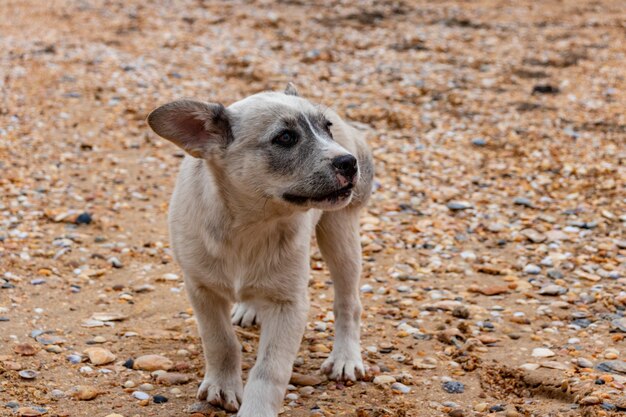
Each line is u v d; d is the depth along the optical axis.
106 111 2.86
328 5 4.46
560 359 1.74
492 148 2.67
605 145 2.66
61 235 2.12
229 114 1.59
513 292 1.97
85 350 1.73
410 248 2.14
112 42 3.68
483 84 3.26
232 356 1.62
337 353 1.72
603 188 2.38
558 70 3.44
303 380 1.69
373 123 2.85
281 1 4.52
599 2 4.62
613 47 3.75
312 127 1.59
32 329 1.78
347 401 1.64
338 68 3.42
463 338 1.80
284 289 1.58
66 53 3.46
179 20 4.11
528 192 2.38
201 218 1.59
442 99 3.09
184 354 1.74
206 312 1.61
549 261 2.08
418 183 2.42
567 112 2.96
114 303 1.89
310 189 1.56
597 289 1.96
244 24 4.05
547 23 4.20
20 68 3.23
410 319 1.87
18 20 4.01
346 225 1.72
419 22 4.18
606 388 1.65
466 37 3.90
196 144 1.58
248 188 1.57
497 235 2.20
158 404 1.61
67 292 1.91
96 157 2.50
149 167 2.46
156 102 2.96
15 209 2.21
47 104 2.88
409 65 3.47
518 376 1.70
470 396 1.66
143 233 2.15
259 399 1.54
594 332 1.82
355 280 1.74
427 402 1.64
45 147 2.54
